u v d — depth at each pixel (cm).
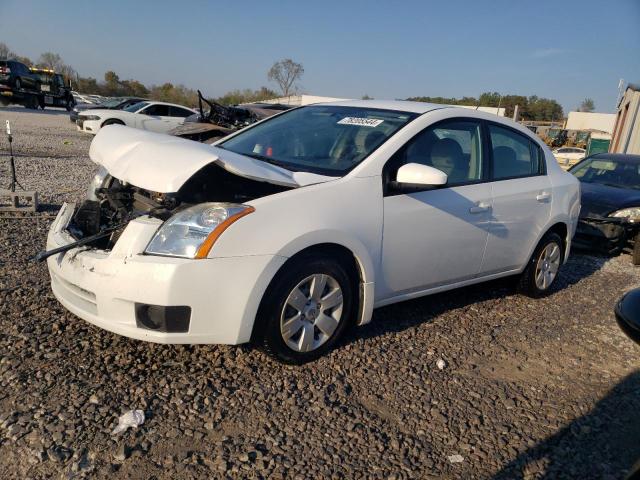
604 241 707
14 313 375
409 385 334
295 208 319
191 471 243
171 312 290
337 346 372
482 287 542
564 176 527
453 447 279
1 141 1473
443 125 413
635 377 377
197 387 307
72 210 384
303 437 274
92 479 232
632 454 286
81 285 305
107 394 292
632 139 1736
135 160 322
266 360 343
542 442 290
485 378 353
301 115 461
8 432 256
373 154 366
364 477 250
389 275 373
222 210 300
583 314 494
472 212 416
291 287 321
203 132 1098
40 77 3216
